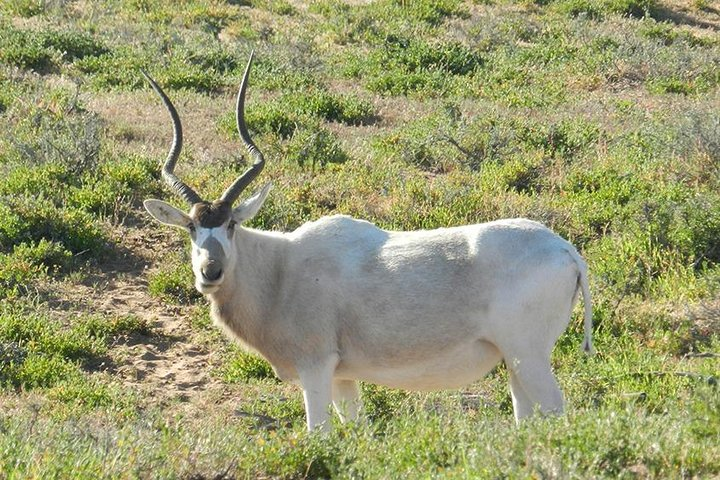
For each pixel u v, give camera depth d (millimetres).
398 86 55531
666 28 71500
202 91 52750
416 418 19953
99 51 59375
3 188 35031
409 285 20219
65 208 33812
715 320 27484
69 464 16344
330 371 20547
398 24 70562
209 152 40625
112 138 42156
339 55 63281
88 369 26062
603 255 32000
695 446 16547
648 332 27688
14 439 17359
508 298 19828
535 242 20156
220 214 20781
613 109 51562
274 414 23672
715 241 31906
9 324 26750
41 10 69688
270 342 20875
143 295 30375
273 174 38281
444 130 43906
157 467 16609
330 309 20500
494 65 61344
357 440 17578
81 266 31531
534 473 15164
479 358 20391
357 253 20781
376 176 38656
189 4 74500
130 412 22578
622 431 16719
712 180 38312
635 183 38219
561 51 64000
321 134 42406
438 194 36250
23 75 51344
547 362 20016
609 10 76875
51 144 37938
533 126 44906
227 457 17219
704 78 59469
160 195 36500
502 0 79562
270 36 67438
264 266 20906
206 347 27766
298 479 17141
